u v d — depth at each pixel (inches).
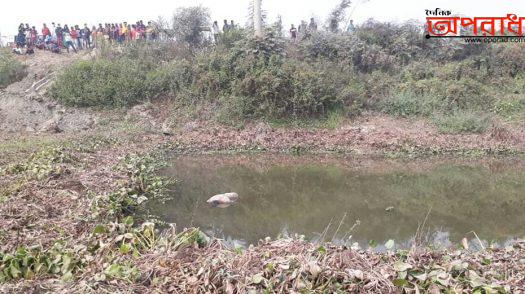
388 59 847.7
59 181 386.9
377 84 796.0
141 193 424.8
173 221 358.3
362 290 197.3
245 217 371.9
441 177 513.7
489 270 222.1
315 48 845.8
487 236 330.0
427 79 813.2
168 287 204.8
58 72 810.2
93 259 236.4
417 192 454.9
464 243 268.5
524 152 614.2
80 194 361.4
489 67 867.4
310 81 737.6
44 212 313.4
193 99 763.4
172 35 899.4
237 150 642.8
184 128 713.6
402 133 678.5
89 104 759.7
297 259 213.9
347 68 813.9
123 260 233.6
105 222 310.5
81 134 657.0
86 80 777.6
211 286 199.9
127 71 794.2
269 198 431.2
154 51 866.1
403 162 583.2
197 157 604.4
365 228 345.7
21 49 915.4
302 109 733.3
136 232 270.1
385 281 201.8
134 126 711.7
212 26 899.4
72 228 287.7
